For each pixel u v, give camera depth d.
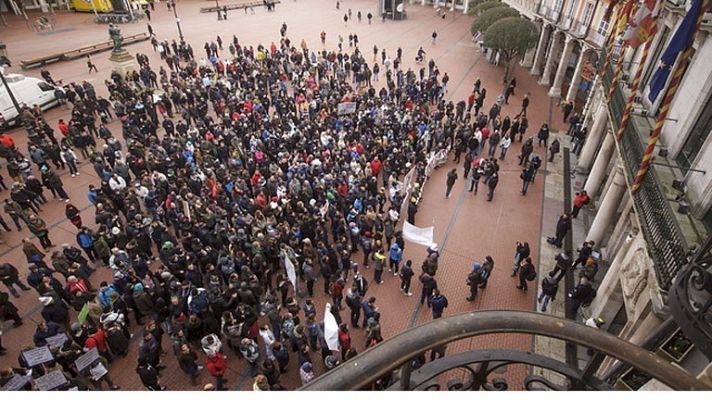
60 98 24.34
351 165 16.95
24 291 12.82
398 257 13.41
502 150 20.97
